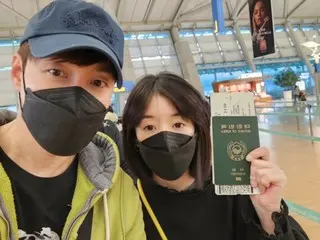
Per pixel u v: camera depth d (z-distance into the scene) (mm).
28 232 731
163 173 1062
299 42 19359
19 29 15133
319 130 6992
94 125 775
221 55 18125
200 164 1082
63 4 739
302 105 6785
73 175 826
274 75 18453
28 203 745
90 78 752
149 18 17328
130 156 1122
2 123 887
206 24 18438
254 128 935
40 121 733
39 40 713
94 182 802
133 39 17328
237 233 1079
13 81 801
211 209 1082
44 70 729
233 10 18156
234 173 927
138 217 900
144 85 1048
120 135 1215
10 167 755
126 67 15383
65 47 684
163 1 16391
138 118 1047
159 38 17703
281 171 922
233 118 937
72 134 739
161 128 1032
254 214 1035
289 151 5418
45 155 763
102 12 757
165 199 1095
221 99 945
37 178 766
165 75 1073
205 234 1062
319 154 4984
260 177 911
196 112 1032
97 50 698
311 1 18766
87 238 789
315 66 12773
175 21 17547
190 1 16688
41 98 725
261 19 8234
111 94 802
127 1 15750
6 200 710
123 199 885
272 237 938
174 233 1067
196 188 1088
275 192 917
